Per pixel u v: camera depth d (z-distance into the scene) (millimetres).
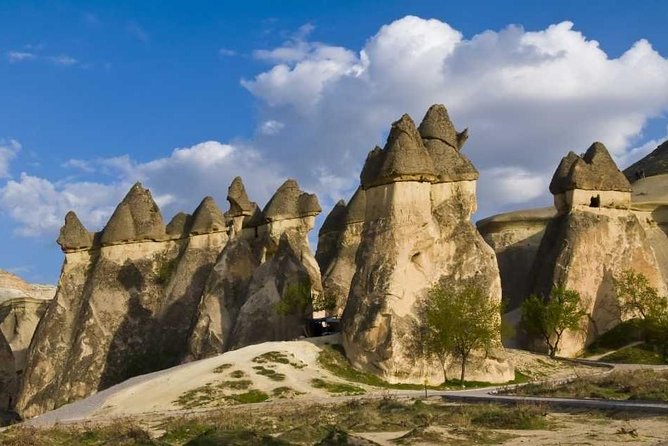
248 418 26172
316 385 36406
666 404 22609
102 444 22234
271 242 60062
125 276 61219
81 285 62406
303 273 55094
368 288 42438
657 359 49531
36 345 59562
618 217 58344
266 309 53719
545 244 58875
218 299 56219
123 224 62281
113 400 34750
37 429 26516
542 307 52625
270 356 39875
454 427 20734
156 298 61219
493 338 41625
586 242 56312
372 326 40844
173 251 63812
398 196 44188
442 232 45469
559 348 52688
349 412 26203
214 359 39938
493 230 73500
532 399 26562
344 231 62188
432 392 35500
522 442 18406
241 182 64500
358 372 40469
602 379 33438
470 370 41375
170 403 33531
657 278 57969
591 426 20438
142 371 57219
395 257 42844
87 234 64188
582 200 57969
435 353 40906
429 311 41344
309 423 23734
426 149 46438
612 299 55500
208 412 29859
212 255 62594
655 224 67250
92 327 58188
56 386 56406
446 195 46781
